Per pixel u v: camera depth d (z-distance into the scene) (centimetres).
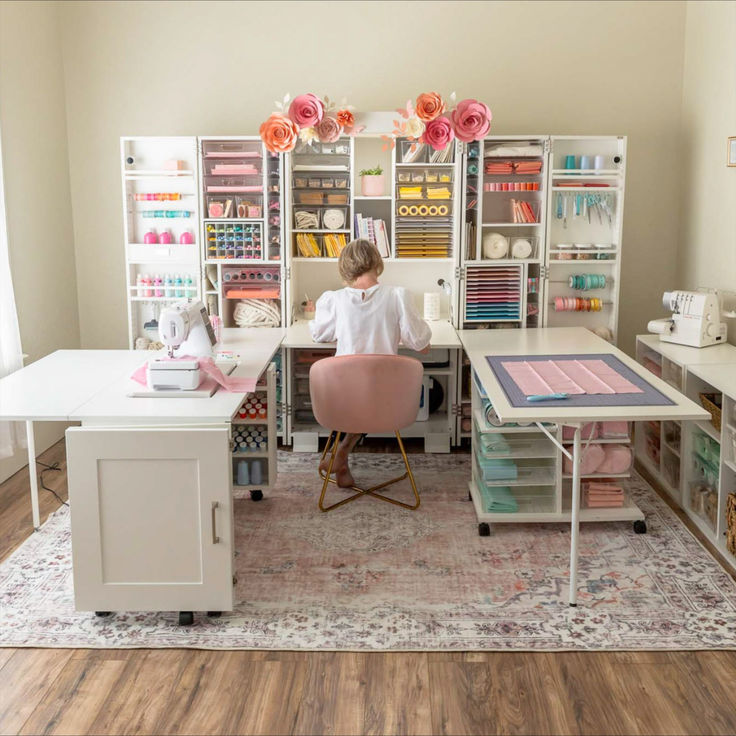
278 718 245
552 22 492
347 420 376
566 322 493
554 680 262
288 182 465
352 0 492
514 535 367
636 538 363
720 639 282
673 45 493
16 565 341
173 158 479
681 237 502
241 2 493
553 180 477
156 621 297
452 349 465
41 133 477
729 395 332
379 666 270
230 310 495
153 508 286
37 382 337
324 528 375
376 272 402
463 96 498
